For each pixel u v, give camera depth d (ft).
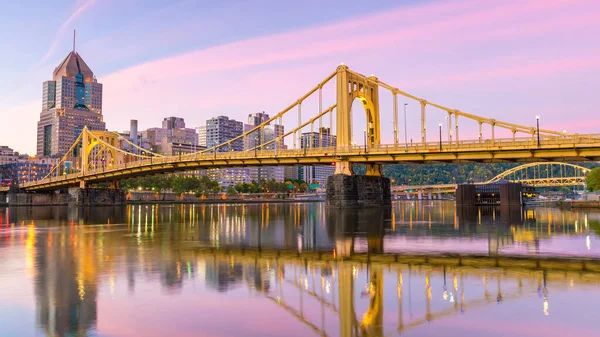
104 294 59.36
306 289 61.57
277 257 89.66
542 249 98.37
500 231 140.15
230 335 43.83
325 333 44.19
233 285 64.23
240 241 119.96
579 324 46.21
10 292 60.64
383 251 96.84
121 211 343.46
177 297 57.62
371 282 65.51
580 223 171.12
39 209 387.75
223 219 229.25
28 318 49.37
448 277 68.54
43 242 120.67
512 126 254.68
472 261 82.84
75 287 63.46
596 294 57.93
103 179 461.37
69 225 187.52
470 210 295.28
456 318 48.42
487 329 44.96
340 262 82.79
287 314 50.29
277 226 173.99
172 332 44.70
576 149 229.86
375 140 357.20
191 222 204.33
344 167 317.63
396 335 43.55
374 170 351.67
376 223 180.04
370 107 356.59
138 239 126.82
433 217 216.74
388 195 359.25
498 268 75.72
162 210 365.61
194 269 76.64
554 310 51.06
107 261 85.92
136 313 50.96
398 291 60.13
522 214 238.68
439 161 291.99
